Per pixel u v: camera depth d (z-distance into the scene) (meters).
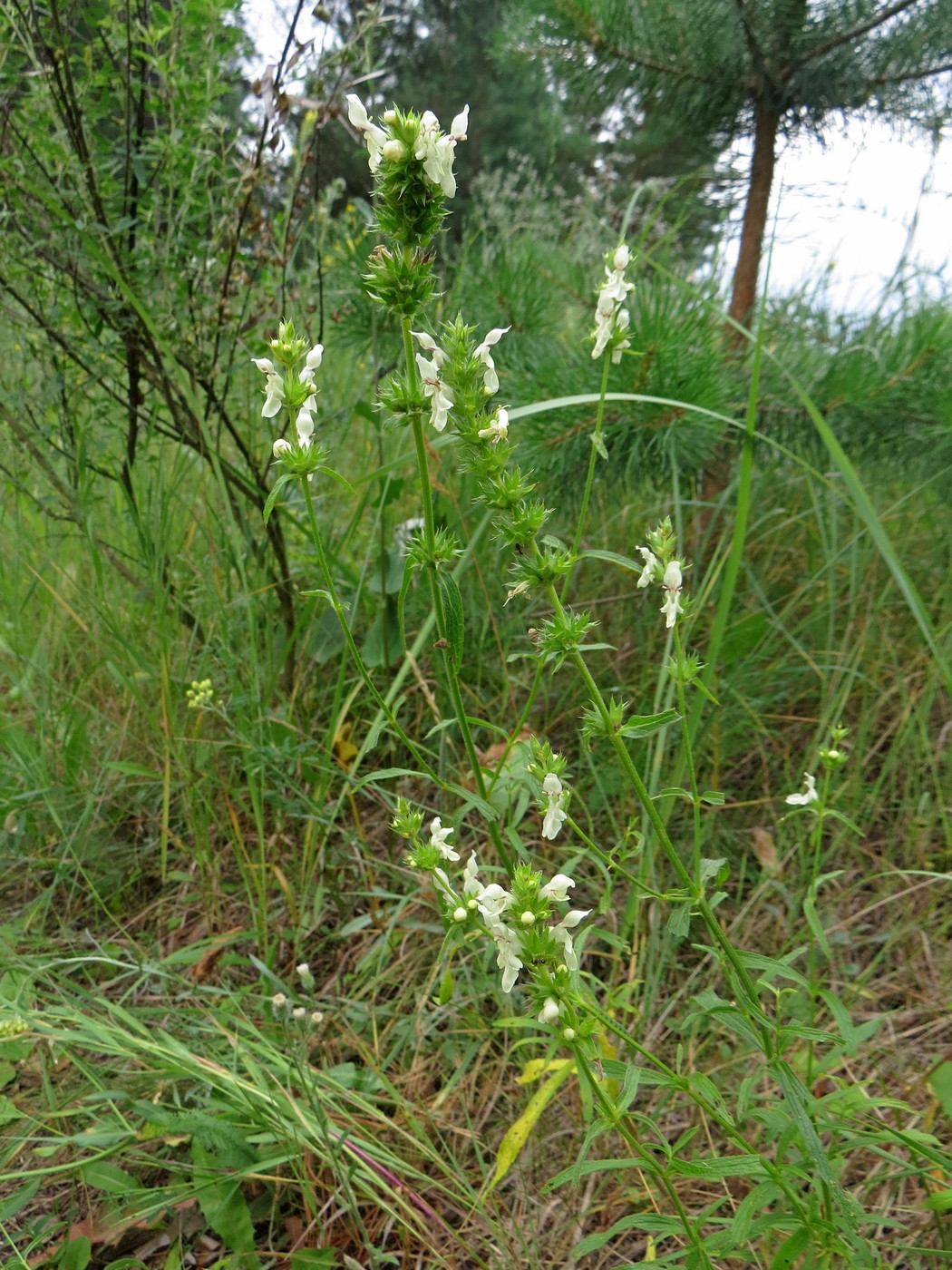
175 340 2.45
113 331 2.49
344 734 2.60
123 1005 2.07
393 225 1.09
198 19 2.33
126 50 2.31
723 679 2.69
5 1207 1.51
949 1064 1.56
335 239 3.05
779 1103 1.42
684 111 3.16
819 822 1.47
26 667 2.73
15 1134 1.74
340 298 2.97
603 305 1.24
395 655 2.64
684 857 2.25
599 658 2.80
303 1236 1.55
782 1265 1.20
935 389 2.64
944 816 2.20
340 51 2.36
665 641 2.75
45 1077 1.72
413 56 11.80
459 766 2.47
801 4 2.71
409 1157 1.71
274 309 2.62
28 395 2.52
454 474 2.85
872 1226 1.50
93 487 3.00
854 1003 1.93
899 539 3.16
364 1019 1.92
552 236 4.27
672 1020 1.88
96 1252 1.58
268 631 2.57
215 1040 1.87
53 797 2.38
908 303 3.05
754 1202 1.19
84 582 2.97
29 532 3.17
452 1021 1.94
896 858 2.30
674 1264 1.43
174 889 2.42
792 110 3.04
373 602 2.76
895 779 2.51
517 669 2.80
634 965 1.98
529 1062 1.70
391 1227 1.62
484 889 1.17
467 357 1.15
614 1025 1.17
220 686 2.65
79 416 2.74
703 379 2.49
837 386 2.73
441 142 1.05
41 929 2.19
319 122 2.42
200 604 2.70
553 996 1.10
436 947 2.10
